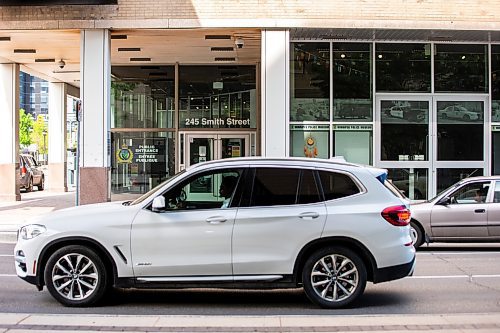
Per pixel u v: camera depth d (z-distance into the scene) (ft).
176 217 23.52
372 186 24.14
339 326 21.50
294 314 23.34
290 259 23.36
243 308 24.40
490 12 54.19
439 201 42.04
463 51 58.59
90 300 24.00
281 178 24.17
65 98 96.63
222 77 73.05
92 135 54.08
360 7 53.62
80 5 53.93
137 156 72.84
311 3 53.52
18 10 54.13
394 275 23.62
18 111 77.15
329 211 23.56
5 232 48.21
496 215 41.16
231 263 23.36
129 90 73.31
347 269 23.77
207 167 24.35
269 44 54.19
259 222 23.44
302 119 56.70
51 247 24.04
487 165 58.54
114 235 23.50
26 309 24.04
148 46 62.13
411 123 58.08
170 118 72.95
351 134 57.11
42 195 89.15
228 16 53.47
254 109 72.69
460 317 22.85
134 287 23.71
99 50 54.24
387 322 22.06
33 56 71.46
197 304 25.07
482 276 31.89
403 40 57.62
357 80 57.36
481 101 58.85
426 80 58.13
